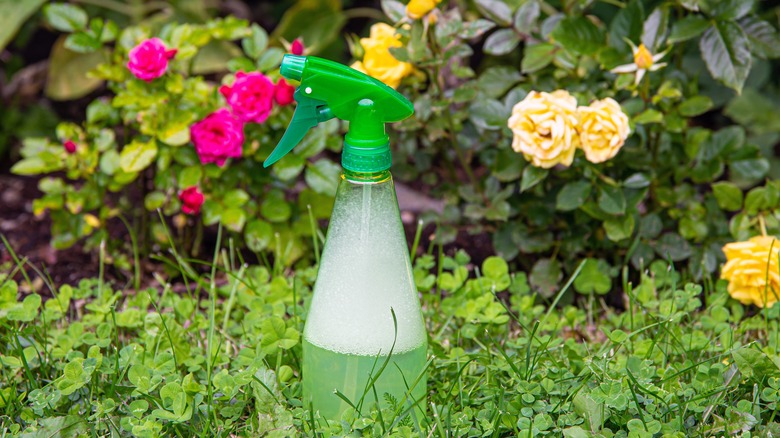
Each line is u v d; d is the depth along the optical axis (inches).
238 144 58.3
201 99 60.1
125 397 52.2
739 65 57.9
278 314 55.6
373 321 48.3
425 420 50.1
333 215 48.6
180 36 60.0
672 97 58.4
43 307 59.0
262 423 50.0
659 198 60.3
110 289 58.2
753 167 60.0
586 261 59.7
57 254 63.8
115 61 60.5
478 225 61.4
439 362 53.6
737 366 51.5
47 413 51.2
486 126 58.4
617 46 58.5
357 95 47.0
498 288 57.6
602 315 60.0
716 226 60.4
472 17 69.6
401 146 62.4
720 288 58.6
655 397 50.9
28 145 61.0
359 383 48.9
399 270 48.6
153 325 55.0
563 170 59.1
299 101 47.5
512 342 54.4
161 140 58.7
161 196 60.0
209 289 58.7
